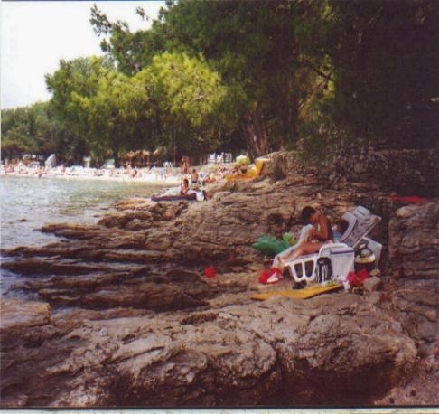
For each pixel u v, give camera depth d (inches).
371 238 254.5
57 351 176.7
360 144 275.0
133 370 168.6
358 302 208.5
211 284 230.5
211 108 275.0
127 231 273.7
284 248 249.9
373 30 270.2
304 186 277.3
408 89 273.6
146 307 212.8
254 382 173.9
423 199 265.1
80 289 223.6
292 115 279.3
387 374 183.0
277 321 192.5
